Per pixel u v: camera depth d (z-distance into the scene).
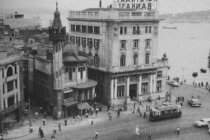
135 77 89.00
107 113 80.62
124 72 85.75
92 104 83.06
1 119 64.69
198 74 145.12
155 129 70.00
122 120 75.62
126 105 85.94
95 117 77.38
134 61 89.12
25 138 63.62
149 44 90.81
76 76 79.06
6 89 65.62
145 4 97.62
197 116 79.56
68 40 105.56
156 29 91.25
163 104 79.56
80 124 72.44
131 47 87.44
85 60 79.94
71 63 76.94
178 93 103.56
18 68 69.81
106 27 84.31
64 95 76.12
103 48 86.00
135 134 66.75
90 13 90.00
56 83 74.06
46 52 79.56
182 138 65.00
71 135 65.62
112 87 85.12
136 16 86.50
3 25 137.50
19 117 71.50
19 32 128.12
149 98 91.88
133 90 91.25
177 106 78.31
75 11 96.81
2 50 69.19
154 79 92.56
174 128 70.94
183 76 136.00
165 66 95.44
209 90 107.75
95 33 88.75
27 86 89.88
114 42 83.81
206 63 173.75
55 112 75.38
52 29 72.56
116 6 104.75
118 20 82.38
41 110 80.75
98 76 89.06
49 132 67.19
